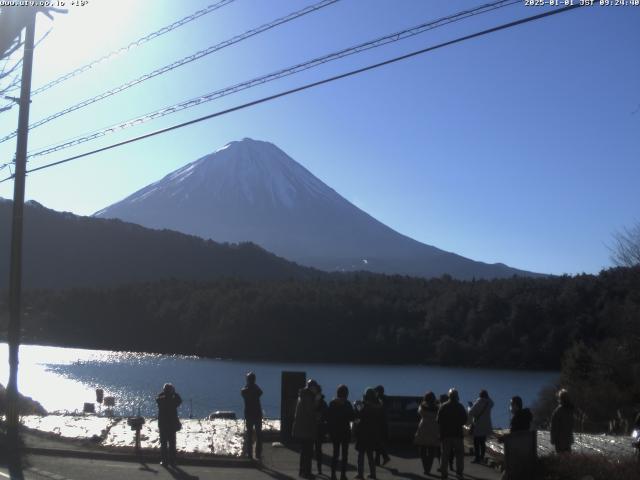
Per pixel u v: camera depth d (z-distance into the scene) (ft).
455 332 303.07
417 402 57.77
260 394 50.57
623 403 109.40
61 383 201.26
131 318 366.02
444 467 43.21
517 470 39.73
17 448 53.21
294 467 48.01
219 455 50.90
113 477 43.70
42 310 381.81
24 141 59.93
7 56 57.72
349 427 42.78
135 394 180.65
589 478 38.42
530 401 173.99
